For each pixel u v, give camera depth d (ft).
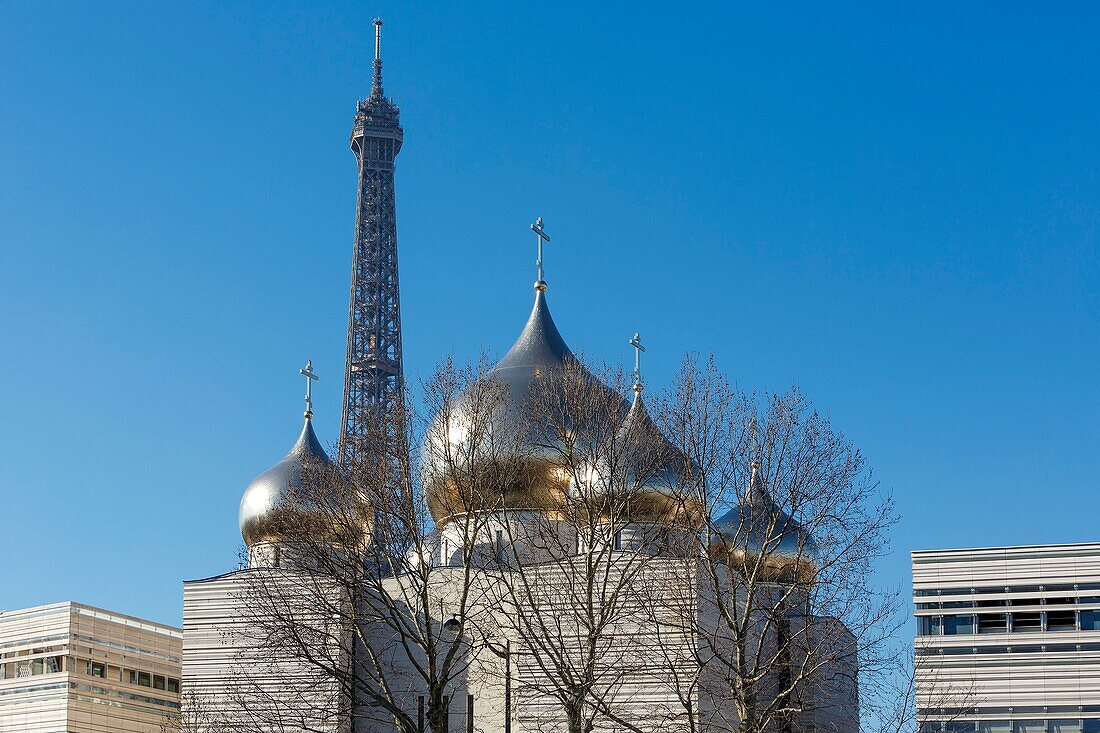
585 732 289.53
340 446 349.20
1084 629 378.32
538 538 386.73
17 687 452.76
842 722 371.56
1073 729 371.56
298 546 346.95
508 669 348.59
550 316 448.24
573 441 337.11
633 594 329.72
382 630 391.86
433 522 403.95
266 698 375.04
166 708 476.95
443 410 341.41
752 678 292.40
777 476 312.29
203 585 407.44
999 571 386.73
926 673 374.84
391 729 383.45
